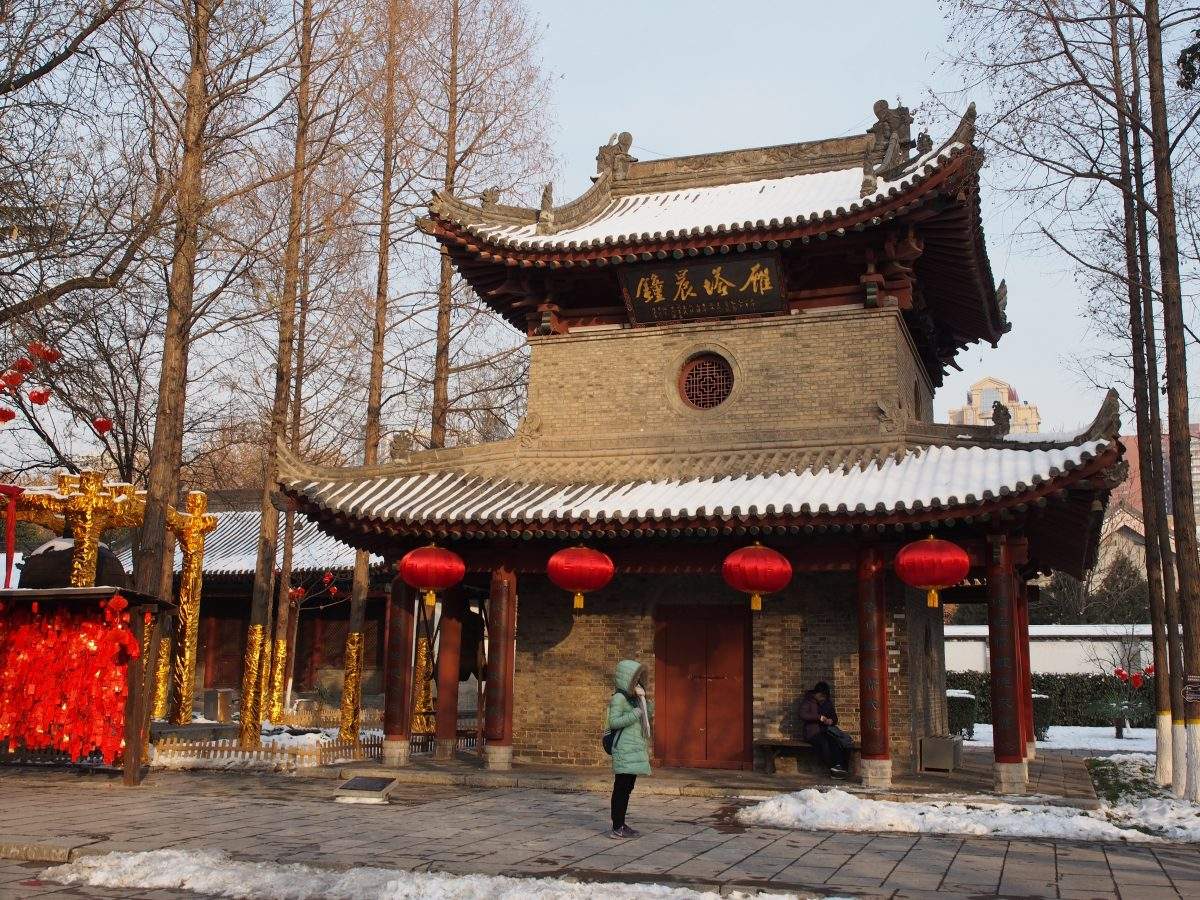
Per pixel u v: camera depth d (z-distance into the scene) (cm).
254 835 1234
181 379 2038
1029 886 1024
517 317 2397
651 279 2059
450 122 2702
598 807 1512
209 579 3769
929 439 1905
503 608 1891
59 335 1569
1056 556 2133
